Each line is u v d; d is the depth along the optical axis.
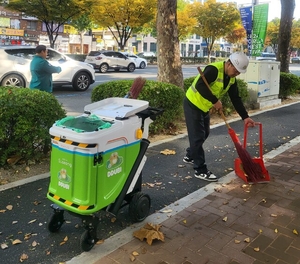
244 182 4.76
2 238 3.38
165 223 3.66
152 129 6.82
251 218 3.78
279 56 13.96
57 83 12.98
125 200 3.68
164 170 5.20
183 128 7.64
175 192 4.46
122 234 3.43
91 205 2.99
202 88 4.33
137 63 29.44
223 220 3.72
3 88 5.27
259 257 3.09
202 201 4.17
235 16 36.31
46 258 3.09
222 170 5.27
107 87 6.92
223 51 65.69
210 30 38.06
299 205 4.10
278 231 3.53
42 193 4.33
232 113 9.52
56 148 3.08
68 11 24.30
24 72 12.10
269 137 7.16
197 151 4.77
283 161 5.62
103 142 2.95
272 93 10.83
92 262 3.01
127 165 3.30
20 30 36.88
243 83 9.36
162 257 3.08
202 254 3.12
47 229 3.47
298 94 13.71
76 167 2.95
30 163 5.14
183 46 63.56
